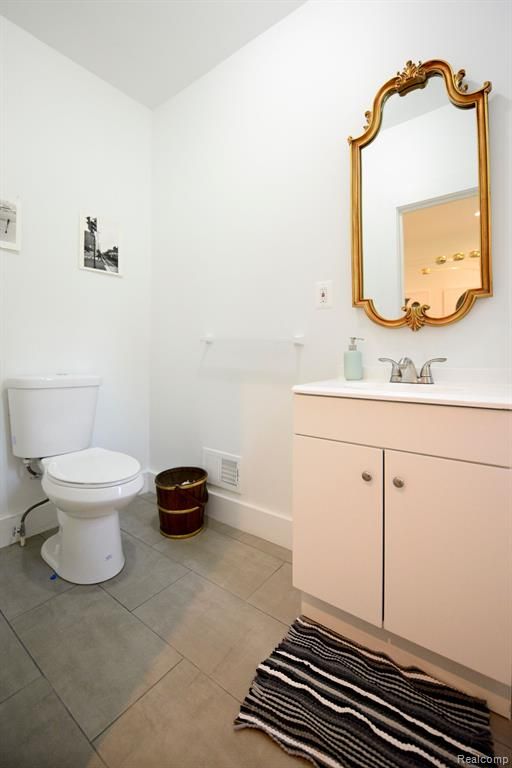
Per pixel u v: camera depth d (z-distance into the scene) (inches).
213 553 62.2
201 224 76.7
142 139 86.0
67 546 54.1
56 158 69.9
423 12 48.7
